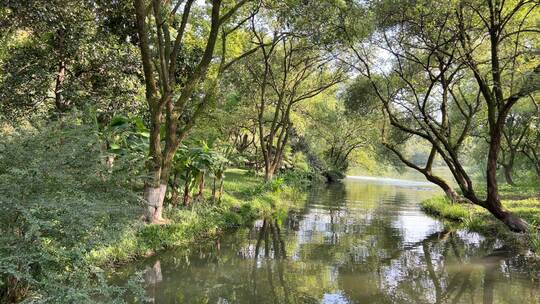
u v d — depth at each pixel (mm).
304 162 37812
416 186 40656
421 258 10258
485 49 14352
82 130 5223
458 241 12445
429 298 7320
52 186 4680
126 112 14047
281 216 16578
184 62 15664
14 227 4578
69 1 10758
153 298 6828
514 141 29969
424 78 16891
